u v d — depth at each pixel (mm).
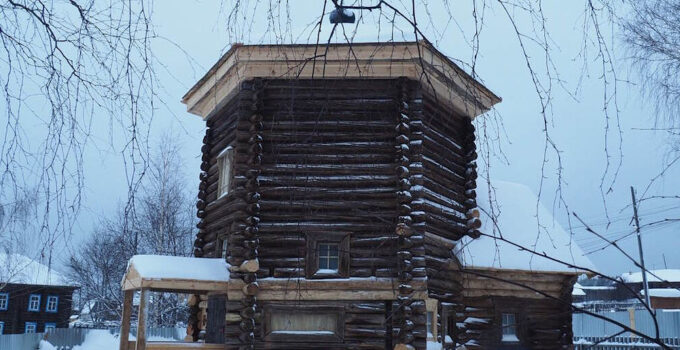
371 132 13180
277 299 12523
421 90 13375
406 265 12328
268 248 12875
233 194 13438
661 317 24844
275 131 13117
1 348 23062
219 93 14719
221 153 14844
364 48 11453
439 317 13508
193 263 13211
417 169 13008
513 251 14891
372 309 12430
